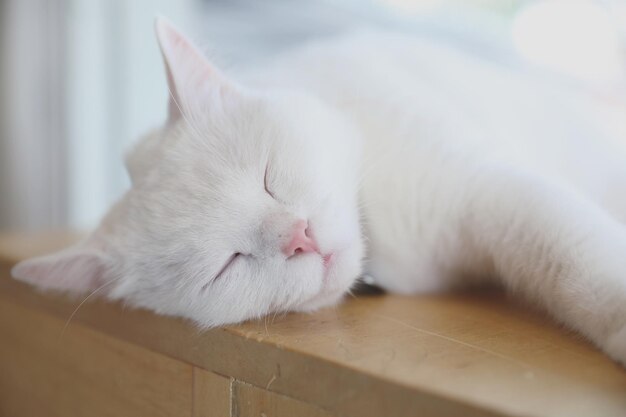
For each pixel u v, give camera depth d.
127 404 0.42
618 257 0.36
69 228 0.63
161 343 0.40
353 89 0.48
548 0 0.74
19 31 0.71
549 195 0.40
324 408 0.33
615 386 0.31
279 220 0.40
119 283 0.43
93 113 0.73
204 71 0.44
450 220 0.43
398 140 0.44
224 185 0.41
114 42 0.73
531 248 0.39
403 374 0.32
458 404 0.30
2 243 0.55
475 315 0.40
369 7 0.78
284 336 0.36
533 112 0.55
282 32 0.79
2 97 0.72
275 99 0.45
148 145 0.47
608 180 0.50
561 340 0.36
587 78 0.72
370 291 0.46
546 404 0.29
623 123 0.59
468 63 0.57
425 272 0.44
